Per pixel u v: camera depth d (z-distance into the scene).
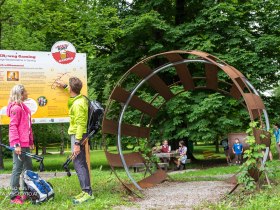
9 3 18.09
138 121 18.11
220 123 17.12
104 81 19.73
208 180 10.10
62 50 8.82
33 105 8.60
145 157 9.71
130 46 18.75
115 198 7.15
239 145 17.12
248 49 18.88
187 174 12.52
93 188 8.30
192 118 16.69
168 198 7.39
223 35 18.39
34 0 17.61
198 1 19.81
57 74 8.78
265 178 8.37
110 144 19.81
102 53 21.22
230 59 17.12
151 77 9.23
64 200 7.00
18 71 8.52
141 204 6.85
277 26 19.27
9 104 6.77
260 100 8.02
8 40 19.84
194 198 7.30
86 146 7.25
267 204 6.10
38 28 18.69
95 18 18.23
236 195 7.13
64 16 17.95
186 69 9.50
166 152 16.41
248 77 17.91
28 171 6.80
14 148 6.56
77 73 8.92
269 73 18.28
